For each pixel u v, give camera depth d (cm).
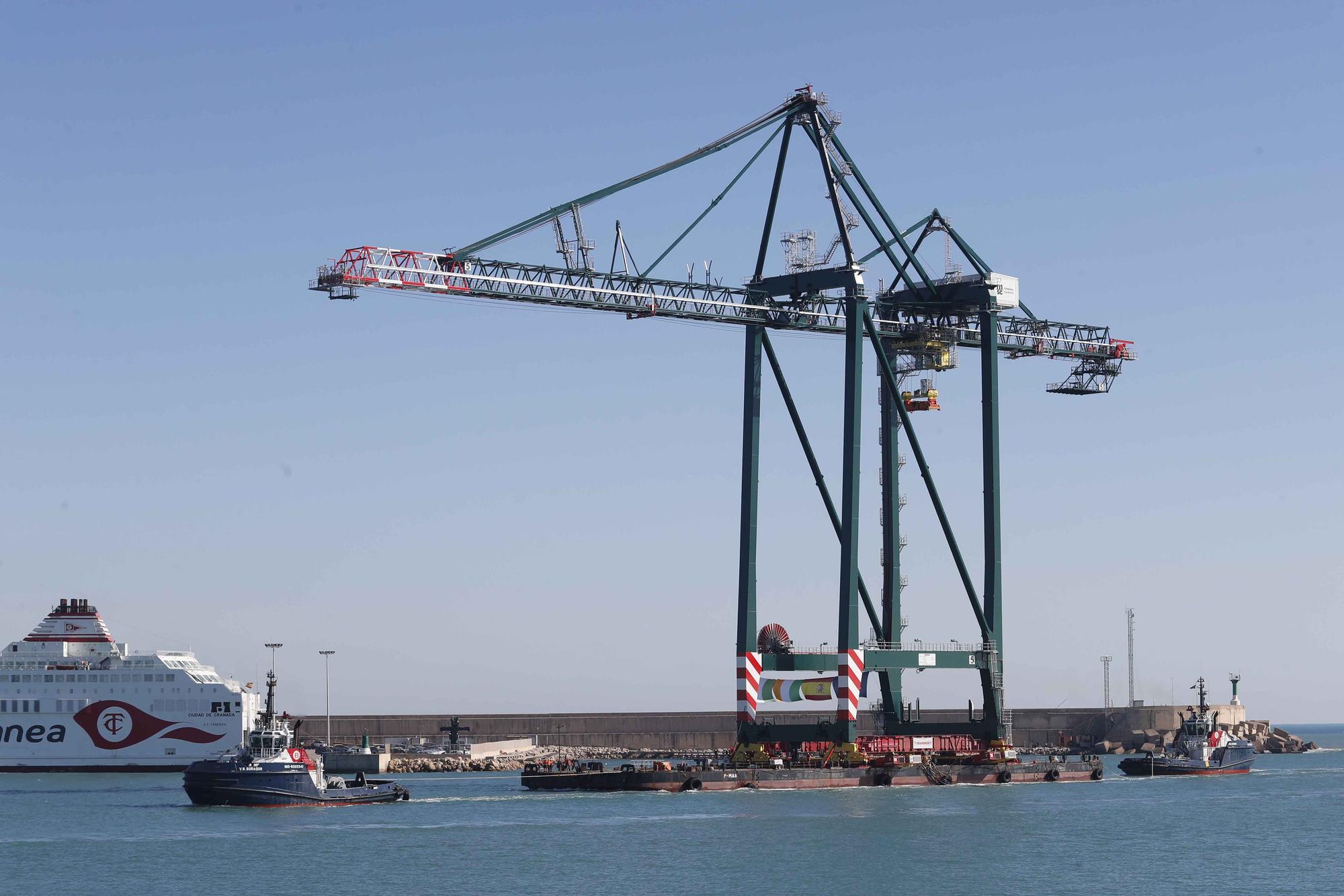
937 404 14038
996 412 13800
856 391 12638
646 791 12731
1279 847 10031
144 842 9831
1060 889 8362
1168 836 10525
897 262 13975
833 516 13425
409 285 11831
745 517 12838
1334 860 9450
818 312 13300
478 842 9750
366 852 9375
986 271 14100
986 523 13725
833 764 12888
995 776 13700
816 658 13025
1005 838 10194
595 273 12575
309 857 9181
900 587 13925
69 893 8106
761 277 13375
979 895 8138
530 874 8606
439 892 8094
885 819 10975
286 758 11919
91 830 10500
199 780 11850
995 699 13825
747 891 8175
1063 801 12669
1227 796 13788
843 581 12581
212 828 10531
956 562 13650
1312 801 13350
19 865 8981
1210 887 8475
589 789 12962
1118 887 8431
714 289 13088
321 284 11638
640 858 9131
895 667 13100
